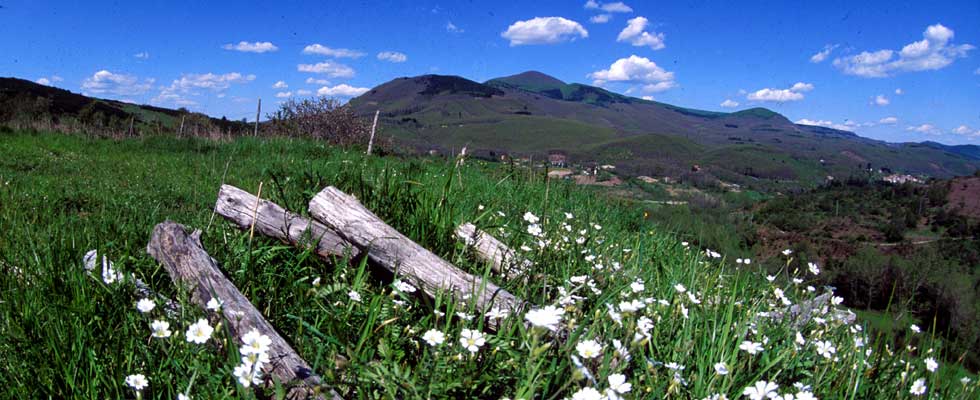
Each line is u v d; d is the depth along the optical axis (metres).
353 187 4.40
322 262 3.37
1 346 2.41
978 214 65.12
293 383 2.03
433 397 1.98
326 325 2.62
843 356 2.88
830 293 3.50
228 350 2.16
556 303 2.69
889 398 2.66
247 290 2.96
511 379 2.14
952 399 2.61
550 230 4.66
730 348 2.62
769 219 58.62
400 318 2.68
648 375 2.21
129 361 2.32
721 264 4.14
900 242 56.06
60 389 2.20
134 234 3.89
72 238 3.43
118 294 2.65
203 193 8.55
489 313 2.56
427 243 3.69
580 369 1.79
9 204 5.85
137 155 14.40
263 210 3.46
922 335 2.96
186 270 2.73
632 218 7.61
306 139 19.28
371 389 2.08
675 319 2.90
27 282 2.91
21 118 21.48
